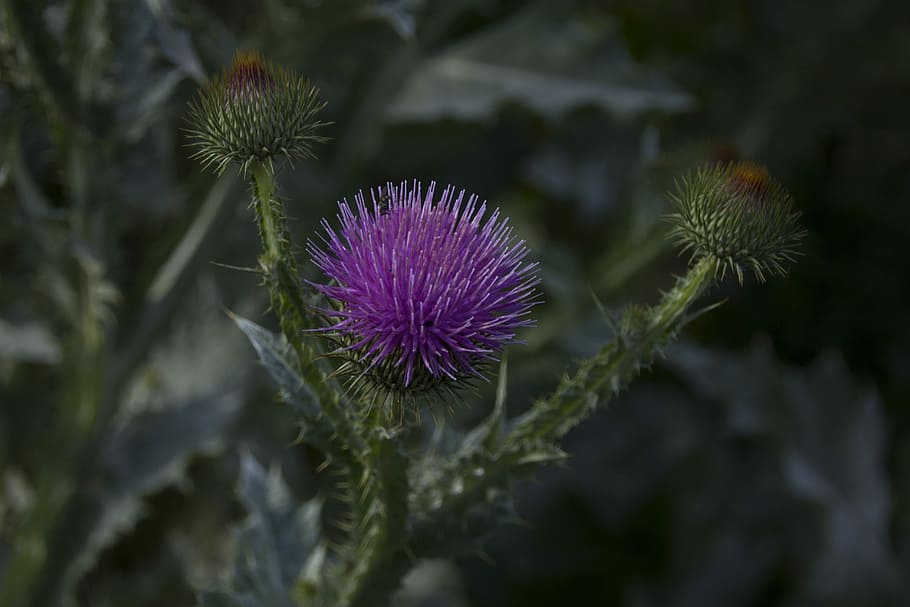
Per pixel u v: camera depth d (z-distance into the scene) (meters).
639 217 0.62
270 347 0.38
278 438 0.64
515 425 0.40
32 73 0.48
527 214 0.89
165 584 0.62
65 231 0.52
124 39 0.48
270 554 0.44
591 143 0.90
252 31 0.64
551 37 0.73
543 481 0.80
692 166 0.57
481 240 0.38
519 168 0.90
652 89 0.72
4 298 0.58
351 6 0.56
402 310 0.37
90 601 0.61
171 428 0.57
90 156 0.51
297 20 0.56
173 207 0.60
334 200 0.70
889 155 0.92
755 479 0.80
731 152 0.57
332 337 0.38
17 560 0.54
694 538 0.78
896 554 0.72
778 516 0.79
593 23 0.89
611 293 0.64
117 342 0.56
